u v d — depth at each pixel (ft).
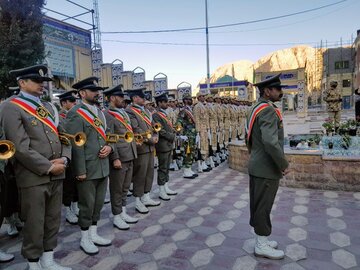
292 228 12.72
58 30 42.52
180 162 26.86
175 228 13.19
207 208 15.69
